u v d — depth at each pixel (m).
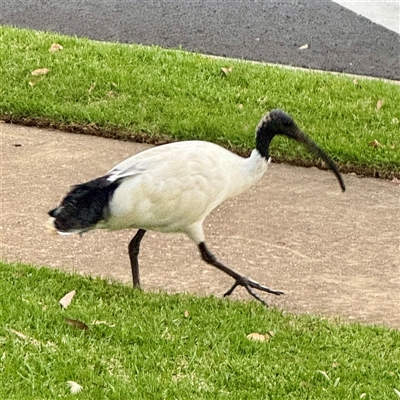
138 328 2.14
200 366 2.04
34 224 2.60
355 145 3.05
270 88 3.41
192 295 2.33
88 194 2.17
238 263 2.50
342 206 2.78
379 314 2.31
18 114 3.18
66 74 3.40
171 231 2.28
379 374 2.06
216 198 2.28
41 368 1.98
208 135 3.10
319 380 2.04
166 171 2.19
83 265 2.45
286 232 2.64
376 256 2.55
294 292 2.39
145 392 1.94
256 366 2.05
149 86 3.36
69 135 3.12
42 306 2.18
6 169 2.87
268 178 2.91
